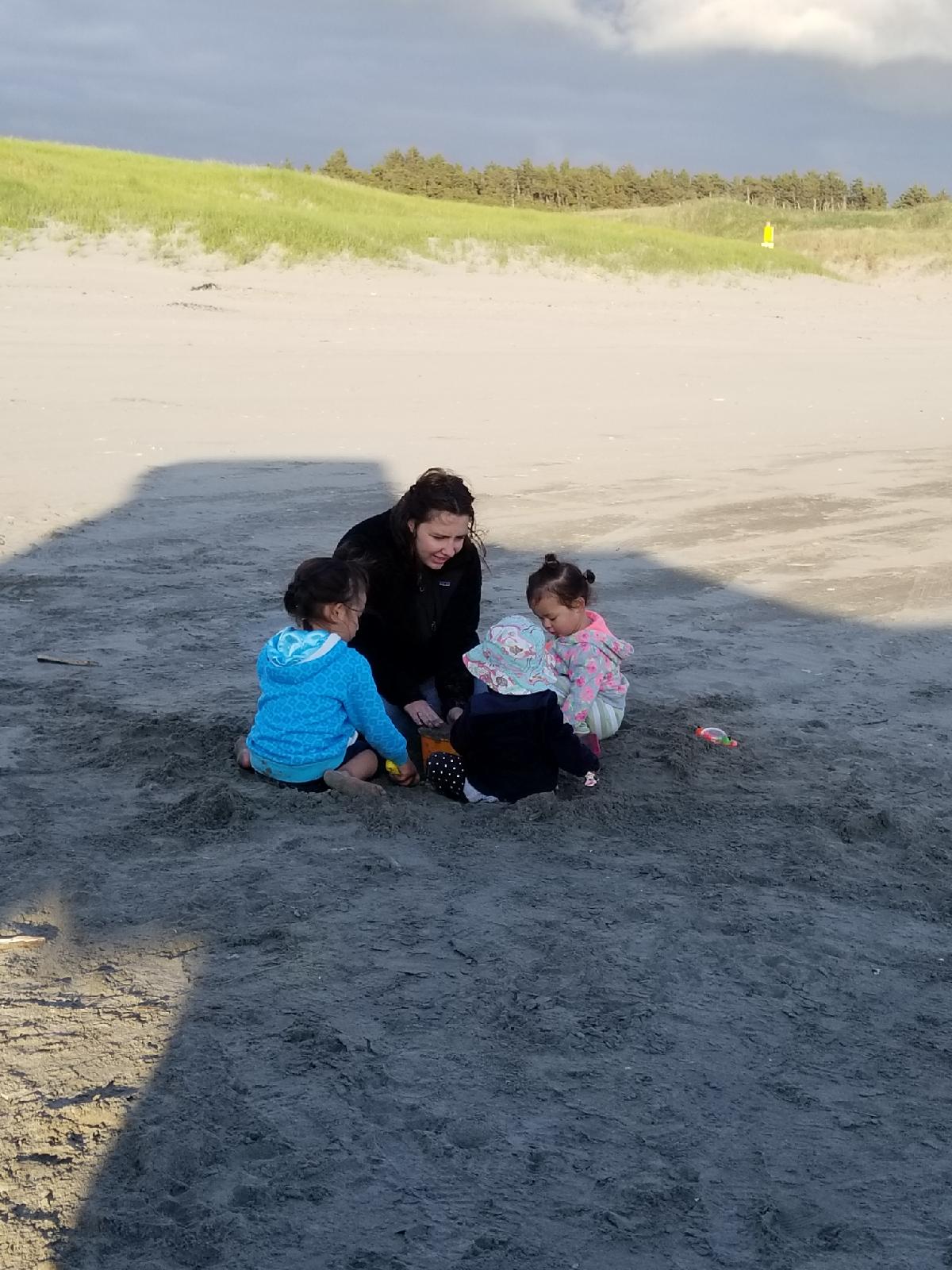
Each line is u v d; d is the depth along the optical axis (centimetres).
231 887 396
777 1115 299
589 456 1182
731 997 348
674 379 1700
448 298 2536
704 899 401
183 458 1099
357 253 2772
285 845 427
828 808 471
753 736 550
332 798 466
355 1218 260
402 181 9738
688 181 10862
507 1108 296
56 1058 308
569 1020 332
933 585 809
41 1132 281
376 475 1065
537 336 2108
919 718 583
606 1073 311
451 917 383
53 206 2634
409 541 514
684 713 571
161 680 591
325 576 471
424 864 419
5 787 467
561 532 906
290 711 471
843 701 602
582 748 475
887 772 515
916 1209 271
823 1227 264
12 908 380
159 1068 304
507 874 414
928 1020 343
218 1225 255
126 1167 272
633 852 435
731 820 462
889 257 4247
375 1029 324
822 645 687
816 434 1347
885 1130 296
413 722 537
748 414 1458
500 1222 261
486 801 477
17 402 1297
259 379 1508
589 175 10412
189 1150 274
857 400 1603
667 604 752
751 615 736
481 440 1232
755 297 3128
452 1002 338
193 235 2636
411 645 542
